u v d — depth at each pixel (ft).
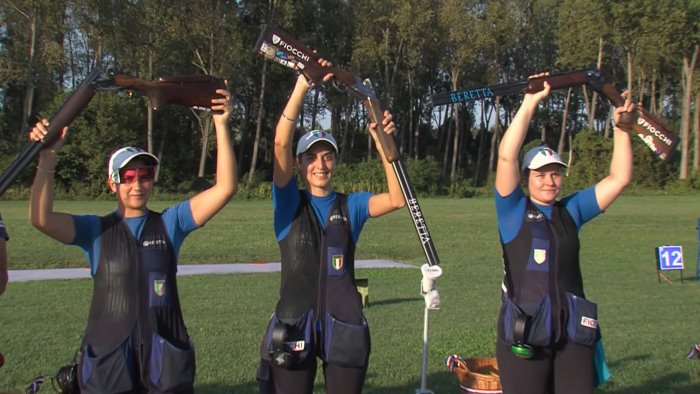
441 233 66.49
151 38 130.62
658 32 140.97
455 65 169.07
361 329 12.11
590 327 12.07
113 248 11.21
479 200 137.08
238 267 44.78
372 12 159.84
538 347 12.12
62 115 10.89
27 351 22.27
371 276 41.11
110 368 10.61
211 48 135.33
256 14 149.59
